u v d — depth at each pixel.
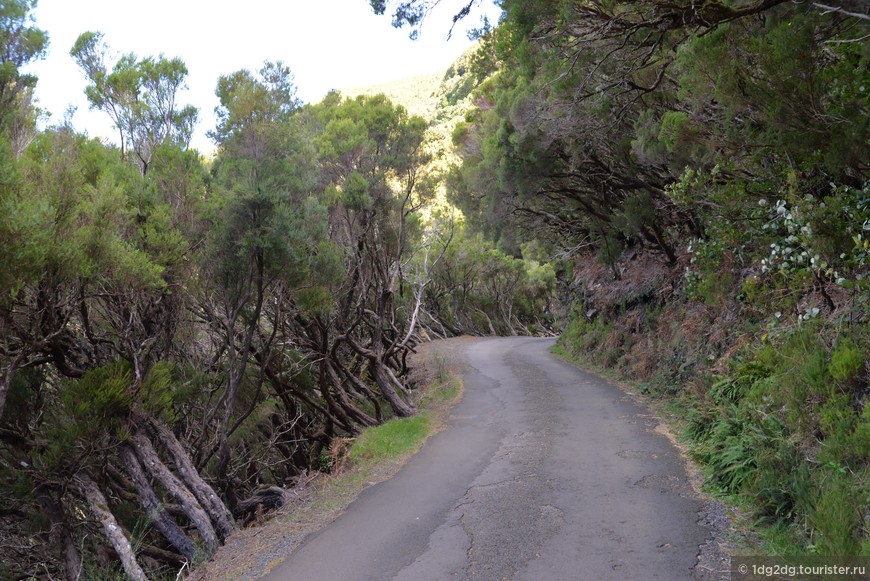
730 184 8.91
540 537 5.72
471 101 22.30
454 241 42.34
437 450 10.06
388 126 17.30
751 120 7.12
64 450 8.76
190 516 8.73
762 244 9.02
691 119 8.45
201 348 14.09
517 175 15.04
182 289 10.34
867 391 5.78
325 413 15.70
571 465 8.18
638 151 11.09
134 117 10.62
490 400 14.63
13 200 6.36
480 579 4.95
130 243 8.95
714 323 11.57
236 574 5.80
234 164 10.62
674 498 6.48
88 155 9.30
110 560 10.98
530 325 61.41
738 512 5.86
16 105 8.18
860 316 6.69
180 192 10.16
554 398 13.82
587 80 9.48
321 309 12.34
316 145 16.23
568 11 7.86
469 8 7.25
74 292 8.37
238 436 13.48
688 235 15.16
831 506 4.63
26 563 11.30
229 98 10.95
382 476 8.84
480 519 6.43
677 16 6.72
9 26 7.90
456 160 25.14
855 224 6.44
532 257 55.41
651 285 16.56
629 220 13.92
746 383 8.21
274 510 8.89
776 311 8.52
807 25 5.80
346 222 15.09
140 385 9.27
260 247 10.03
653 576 4.70
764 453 6.12
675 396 11.54
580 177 15.85
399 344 19.36
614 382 15.18
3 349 7.92
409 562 5.48
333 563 5.66
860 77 5.68
